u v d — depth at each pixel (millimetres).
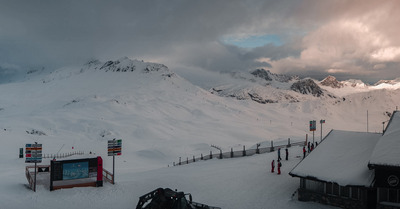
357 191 23844
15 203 26781
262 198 27766
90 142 132125
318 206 25016
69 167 31891
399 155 22266
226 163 48625
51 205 26859
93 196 29703
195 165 53406
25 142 106938
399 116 27750
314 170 25953
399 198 22328
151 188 32656
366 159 25422
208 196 29406
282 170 36531
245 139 185000
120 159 88688
